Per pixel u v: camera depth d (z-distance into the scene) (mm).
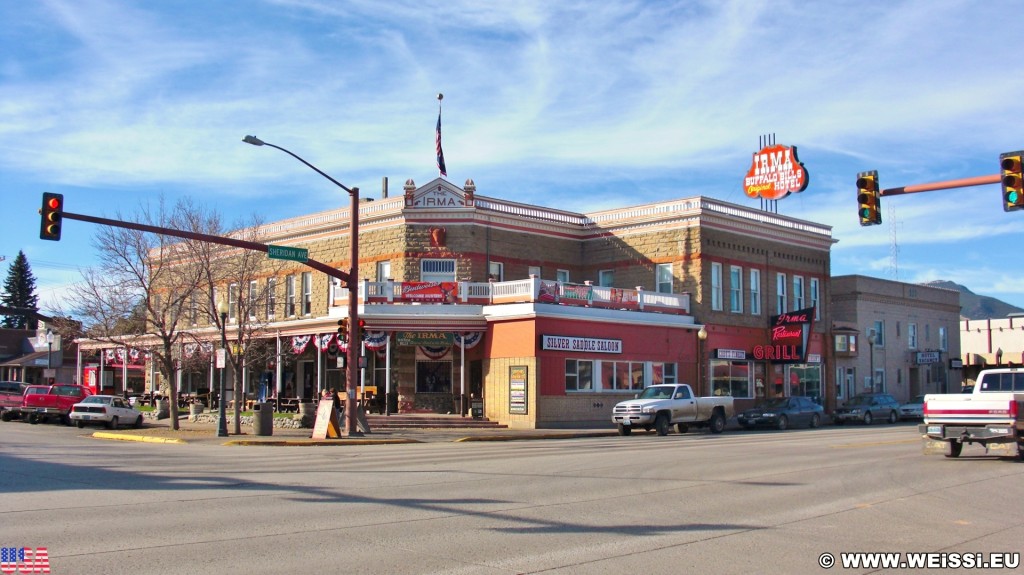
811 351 50312
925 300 60750
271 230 49625
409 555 9625
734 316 45969
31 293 105625
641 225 46438
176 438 30766
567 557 9602
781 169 51781
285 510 12703
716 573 8930
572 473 17875
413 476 17312
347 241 45656
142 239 40906
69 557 9375
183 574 8617
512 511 12703
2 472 18203
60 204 23562
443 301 39688
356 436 31484
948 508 13180
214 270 41625
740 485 15820
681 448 25344
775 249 48875
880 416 47438
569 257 47781
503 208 44938
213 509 12789
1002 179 19703
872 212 21781
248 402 46031
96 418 38406
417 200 43062
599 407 39656
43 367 74688
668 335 43031
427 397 41062
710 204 45344
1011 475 17375
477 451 24984
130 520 11781
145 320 42438
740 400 46062
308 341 43125
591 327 39781
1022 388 21672
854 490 15156
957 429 20328
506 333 38656
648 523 11766
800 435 33156
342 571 8828
